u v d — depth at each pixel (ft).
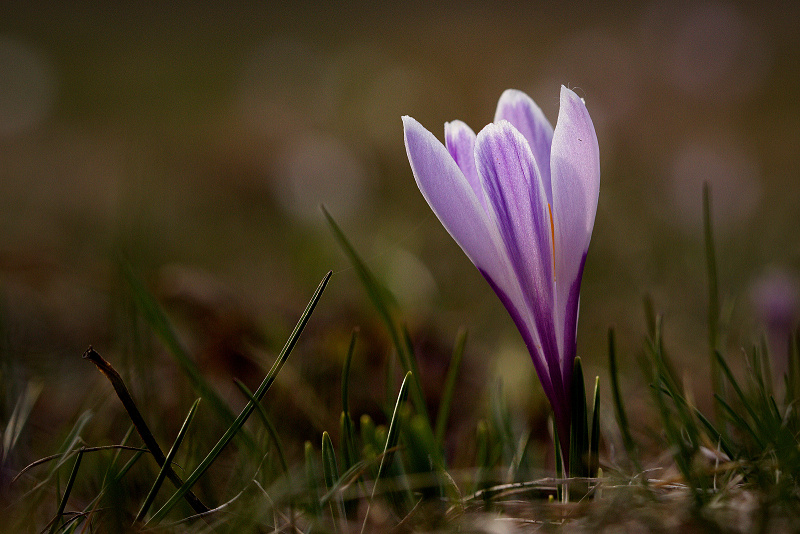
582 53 7.01
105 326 2.59
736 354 2.45
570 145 1.68
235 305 2.39
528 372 2.15
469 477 1.82
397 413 1.75
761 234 3.84
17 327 2.42
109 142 7.63
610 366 1.80
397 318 2.30
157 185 5.59
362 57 11.16
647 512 1.68
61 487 1.85
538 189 1.69
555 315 1.70
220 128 7.48
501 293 1.70
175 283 2.47
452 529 1.71
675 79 7.73
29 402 1.92
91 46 13.46
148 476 1.83
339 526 1.74
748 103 7.93
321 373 2.10
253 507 1.73
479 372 2.29
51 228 4.54
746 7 11.78
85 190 5.63
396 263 3.10
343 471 1.79
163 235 4.00
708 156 4.88
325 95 8.68
